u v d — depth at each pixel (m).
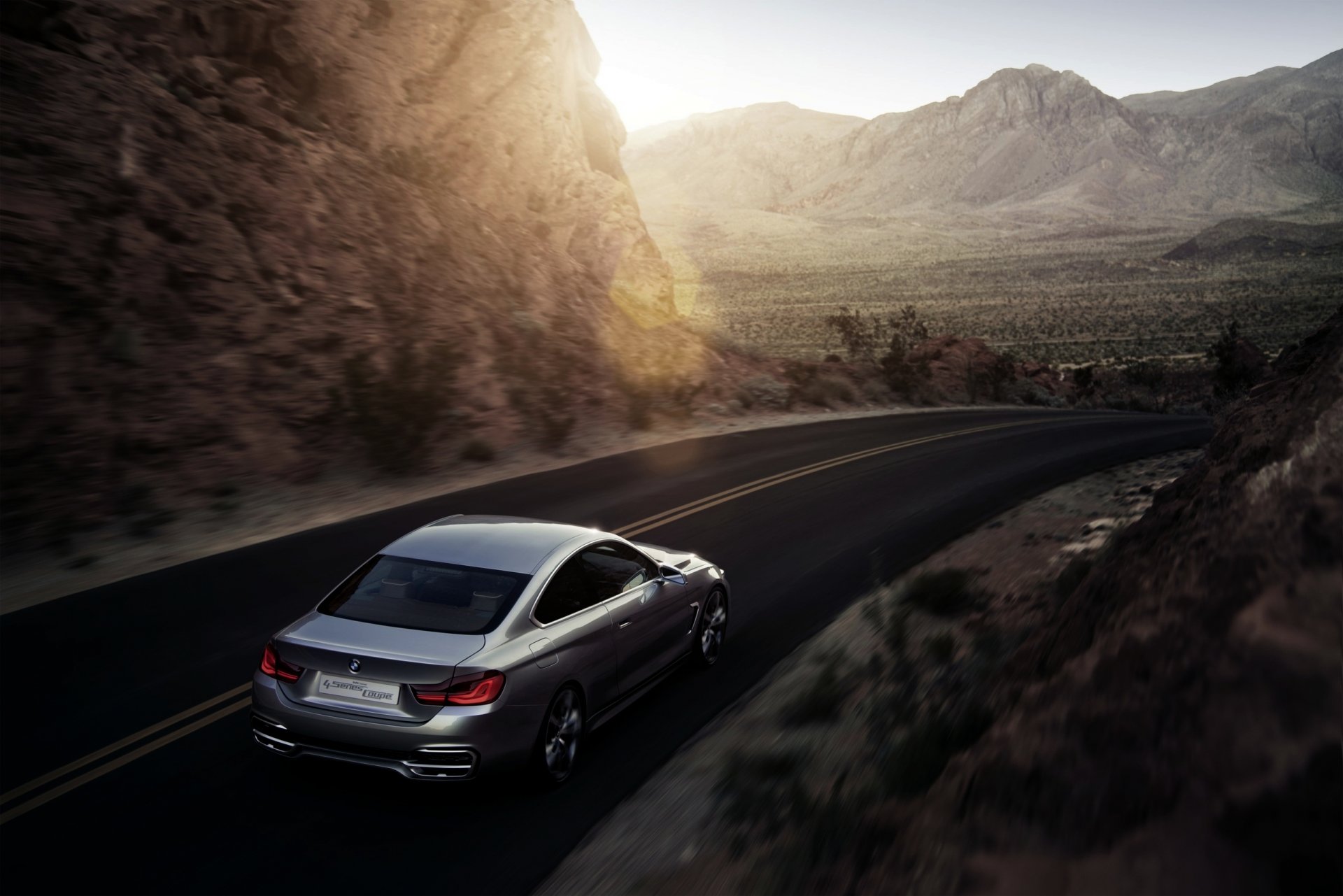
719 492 16.08
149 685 7.09
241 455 14.42
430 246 24.45
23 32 18.67
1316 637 3.20
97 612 8.77
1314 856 2.63
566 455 19.03
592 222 32.72
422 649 5.31
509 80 32.44
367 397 16.66
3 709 6.59
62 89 18.02
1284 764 2.88
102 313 15.02
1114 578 5.12
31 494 11.70
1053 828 3.33
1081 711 3.78
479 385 20.53
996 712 5.30
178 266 17.08
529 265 28.59
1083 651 4.38
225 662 7.63
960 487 17.39
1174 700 3.40
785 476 17.98
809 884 4.20
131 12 21.20
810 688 7.67
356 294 20.41
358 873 4.74
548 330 25.94
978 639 8.17
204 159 19.70
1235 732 3.08
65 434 12.91
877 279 198.00
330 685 5.30
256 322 17.41
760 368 33.16
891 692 7.29
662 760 6.31
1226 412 20.34
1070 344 103.06
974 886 3.29
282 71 25.12
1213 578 3.81
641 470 17.80
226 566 10.45
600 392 24.08
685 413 24.86
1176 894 2.76
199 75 22.03
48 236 15.28
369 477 15.38
